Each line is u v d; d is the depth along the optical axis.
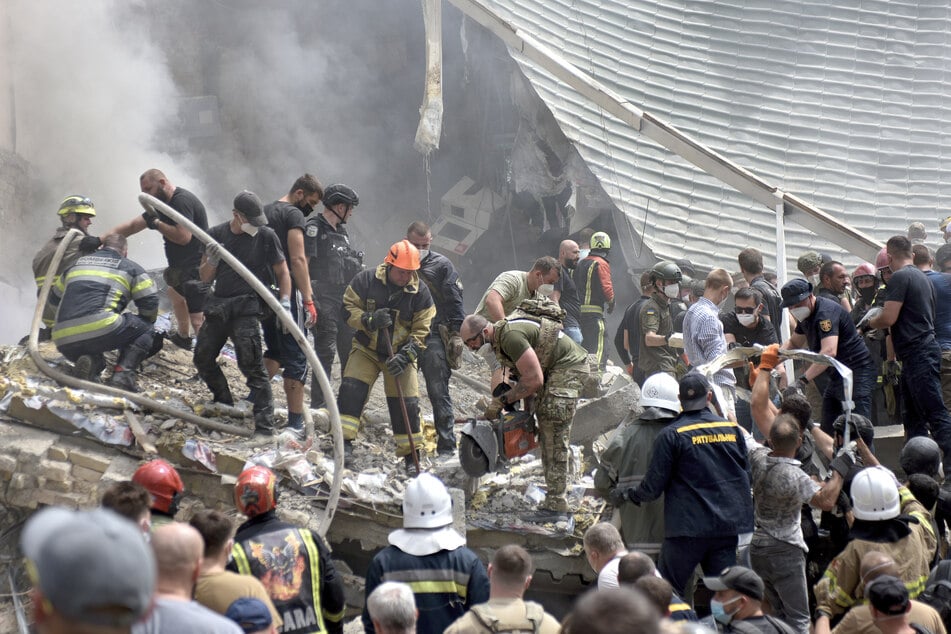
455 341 19.30
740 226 37.09
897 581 11.19
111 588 5.21
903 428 21.36
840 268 22.05
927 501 15.45
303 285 18.77
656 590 10.54
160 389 19.73
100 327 18.42
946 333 21.23
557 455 17.31
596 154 37.88
